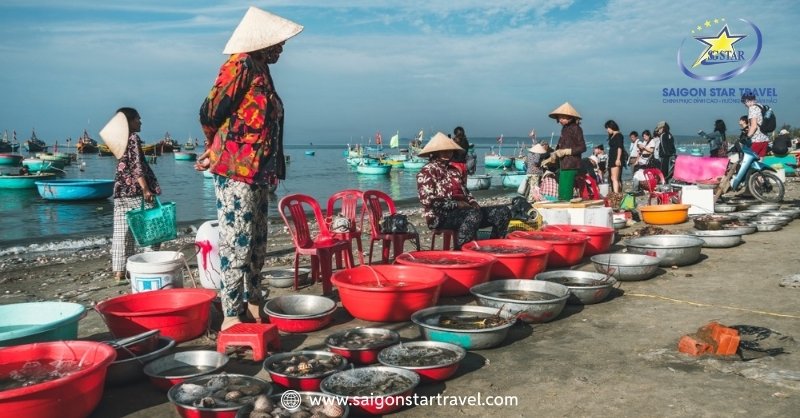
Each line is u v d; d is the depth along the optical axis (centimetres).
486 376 360
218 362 368
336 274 494
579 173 995
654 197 1239
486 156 4947
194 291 464
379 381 334
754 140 1248
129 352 363
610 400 323
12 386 308
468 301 524
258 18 410
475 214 678
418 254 588
